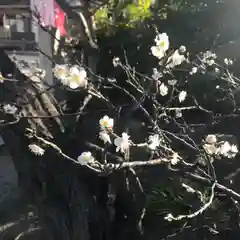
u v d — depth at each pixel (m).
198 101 4.39
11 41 5.92
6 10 6.39
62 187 3.88
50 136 3.77
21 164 4.04
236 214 3.09
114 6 7.38
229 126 3.82
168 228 3.31
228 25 5.22
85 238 3.64
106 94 4.84
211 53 4.33
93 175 3.69
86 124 3.82
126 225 3.62
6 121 3.78
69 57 5.96
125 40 6.02
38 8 6.61
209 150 2.48
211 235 3.21
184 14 5.75
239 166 3.47
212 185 2.53
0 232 4.12
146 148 2.97
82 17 5.80
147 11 7.18
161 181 3.44
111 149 3.16
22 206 4.19
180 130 3.52
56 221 3.85
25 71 4.68
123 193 3.60
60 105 4.44
